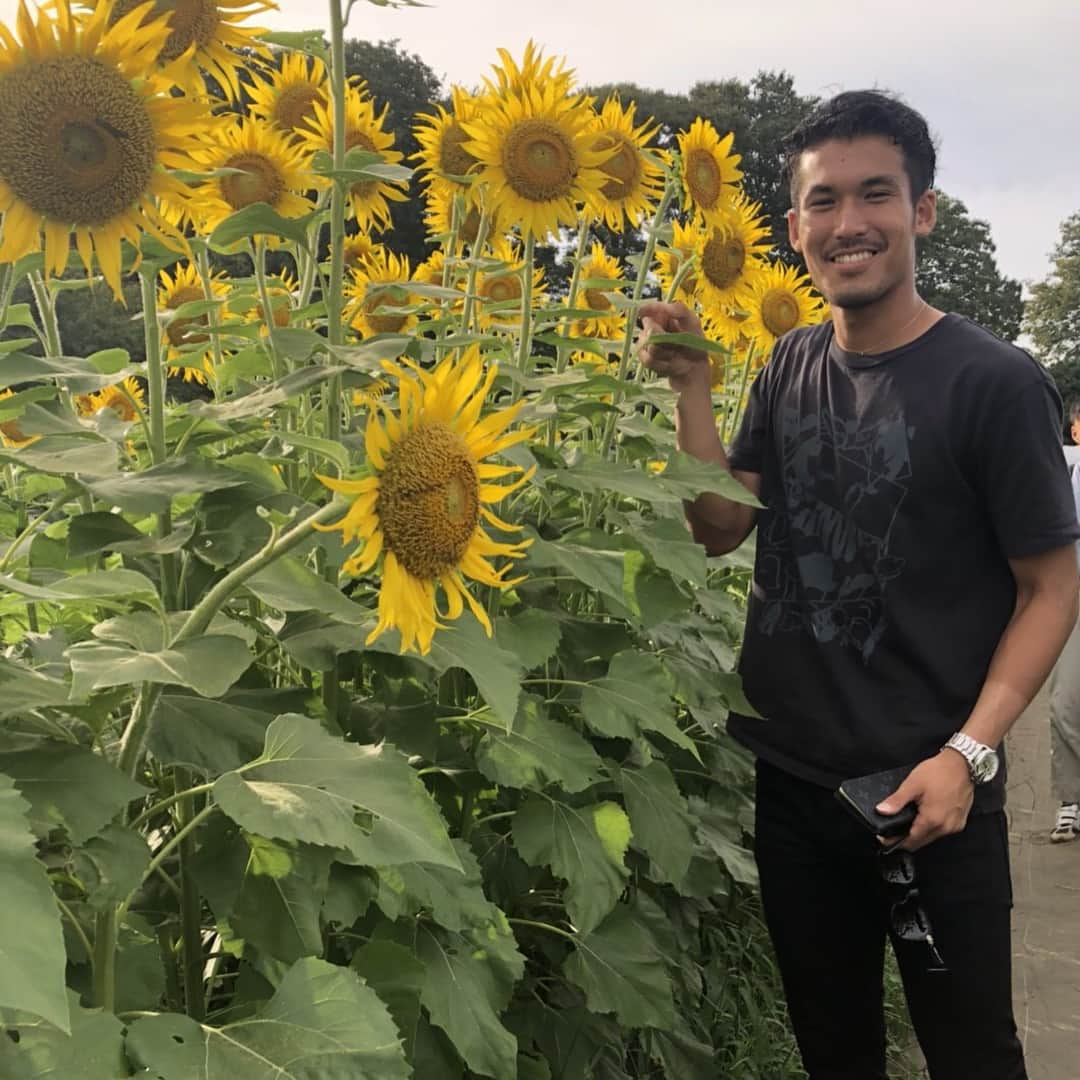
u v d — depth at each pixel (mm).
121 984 1567
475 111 3047
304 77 3111
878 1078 2898
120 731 2074
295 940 1619
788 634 2734
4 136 1570
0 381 1787
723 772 3672
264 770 1476
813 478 2666
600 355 3258
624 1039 3107
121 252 1814
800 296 4469
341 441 2289
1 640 2387
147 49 1640
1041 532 2346
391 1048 1351
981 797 2441
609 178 2801
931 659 2488
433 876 1916
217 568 1989
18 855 969
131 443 2316
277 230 2195
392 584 1467
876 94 2525
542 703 2559
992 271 52719
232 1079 1273
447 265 2992
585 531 2662
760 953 3939
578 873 2264
